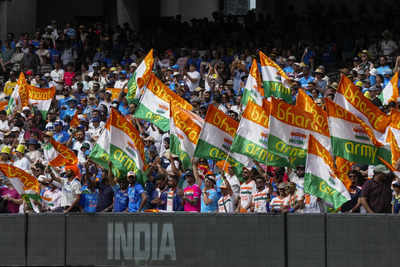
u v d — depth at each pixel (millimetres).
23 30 128250
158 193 58781
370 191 47906
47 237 49969
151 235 47750
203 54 108438
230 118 55688
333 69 96562
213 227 46438
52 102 90062
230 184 57938
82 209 57656
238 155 55344
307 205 52312
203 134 54875
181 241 47062
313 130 52500
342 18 112312
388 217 42344
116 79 93375
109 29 116562
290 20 110688
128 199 56406
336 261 43500
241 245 45781
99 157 56250
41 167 66062
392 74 80938
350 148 49812
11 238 50656
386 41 94688
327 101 49688
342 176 52062
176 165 64250
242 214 45812
